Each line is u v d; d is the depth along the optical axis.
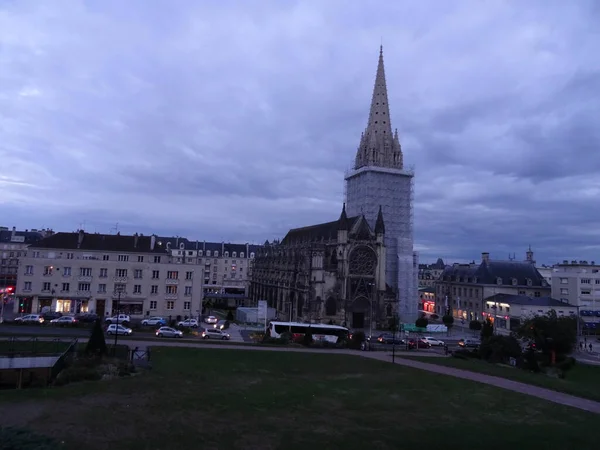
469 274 136.50
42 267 89.00
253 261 155.38
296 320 112.69
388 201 126.44
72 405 28.38
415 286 126.56
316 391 36.69
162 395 32.19
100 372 37.44
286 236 152.75
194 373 40.97
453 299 142.12
